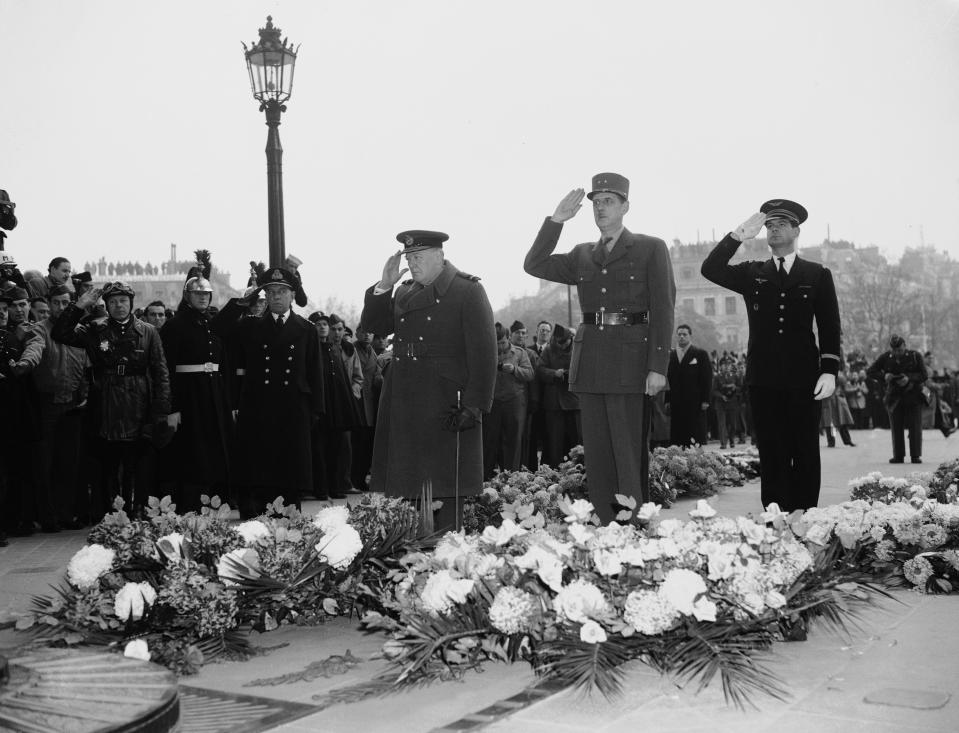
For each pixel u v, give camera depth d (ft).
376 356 47.01
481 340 21.04
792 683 12.84
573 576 14.48
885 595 17.51
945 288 251.60
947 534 19.02
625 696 12.44
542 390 47.21
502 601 13.52
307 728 11.67
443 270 21.63
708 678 12.73
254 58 38.37
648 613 13.15
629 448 22.11
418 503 20.98
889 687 12.53
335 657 14.83
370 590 16.93
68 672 11.53
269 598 16.08
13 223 34.04
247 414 31.76
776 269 25.00
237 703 12.73
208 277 35.47
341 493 42.80
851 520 18.40
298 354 31.76
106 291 32.45
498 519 27.63
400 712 12.23
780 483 25.17
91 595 15.62
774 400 24.98
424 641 13.64
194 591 15.14
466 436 21.30
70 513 33.22
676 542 14.92
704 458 40.06
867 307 252.42
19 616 16.11
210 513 17.88
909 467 51.80
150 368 32.78
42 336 32.22
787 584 14.75
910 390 54.13
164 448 34.37
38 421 30.91
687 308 326.85
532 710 11.94
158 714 10.44
